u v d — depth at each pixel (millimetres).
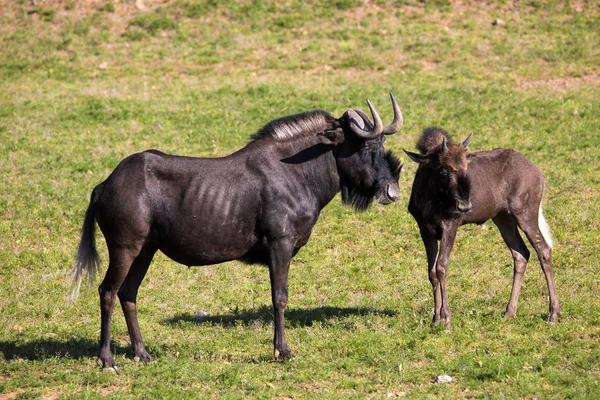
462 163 42094
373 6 116125
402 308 48906
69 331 46031
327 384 36625
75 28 113562
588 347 40406
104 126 85500
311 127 40344
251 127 83500
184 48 108750
